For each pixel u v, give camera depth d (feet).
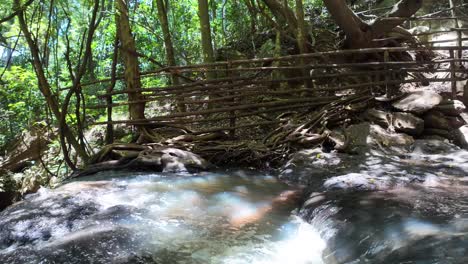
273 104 21.33
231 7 37.65
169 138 20.20
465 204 10.41
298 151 18.19
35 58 20.84
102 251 9.00
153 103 28.81
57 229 10.51
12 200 27.96
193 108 26.99
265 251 9.65
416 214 9.80
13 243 10.03
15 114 31.71
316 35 31.35
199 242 10.03
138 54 21.24
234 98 21.84
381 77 24.53
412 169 14.48
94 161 19.03
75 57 31.71
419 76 25.30
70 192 13.57
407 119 19.21
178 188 14.52
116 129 28.04
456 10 33.78
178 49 35.04
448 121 19.51
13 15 18.42
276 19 31.22
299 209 12.44
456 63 24.41
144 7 33.09
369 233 9.14
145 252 9.23
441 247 7.66
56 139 29.78
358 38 26.50
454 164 15.05
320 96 22.74
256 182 15.55
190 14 37.01
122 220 11.04
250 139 20.51
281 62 26.17
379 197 11.37
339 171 15.15
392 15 27.78
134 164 17.66
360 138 18.38
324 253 9.35
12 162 30.60
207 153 18.85
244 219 11.63
